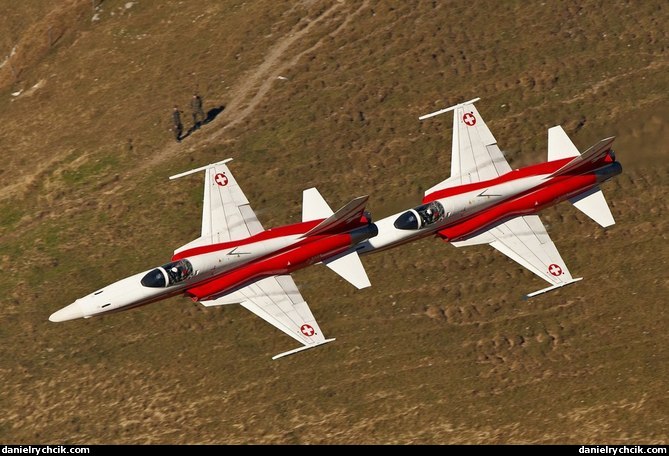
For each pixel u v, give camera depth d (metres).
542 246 174.75
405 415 174.75
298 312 167.25
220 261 168.25
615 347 182.50
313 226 172.62
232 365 186.62
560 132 182.50
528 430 168.88
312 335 164.38
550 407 172.75
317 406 178.25
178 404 181.38
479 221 176.00
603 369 178.50
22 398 183.88
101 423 179.25
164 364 187.75
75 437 177.12
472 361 183.12
